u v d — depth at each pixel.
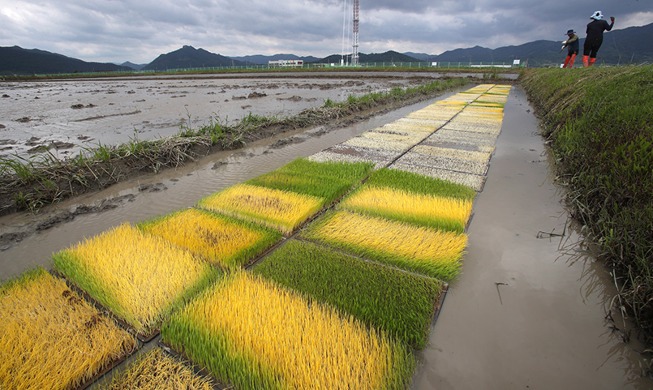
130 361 1.77
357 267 2.47
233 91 16.58
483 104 10.72
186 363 1.75
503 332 1.95
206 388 1.58
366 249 2.68
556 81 9.62
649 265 2.14
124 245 2.72
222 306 2.06
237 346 1.80
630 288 2.18
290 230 2.99
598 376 1.69
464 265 2.58
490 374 1.69
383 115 9.40
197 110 10.33
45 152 5.69
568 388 1.62
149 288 2.23
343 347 1.78
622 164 3.21
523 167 4.84
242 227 3.01
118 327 1.91
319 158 5.18
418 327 1.93
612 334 1.94
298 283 2.30
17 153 5.67
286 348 1.77
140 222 3.29
